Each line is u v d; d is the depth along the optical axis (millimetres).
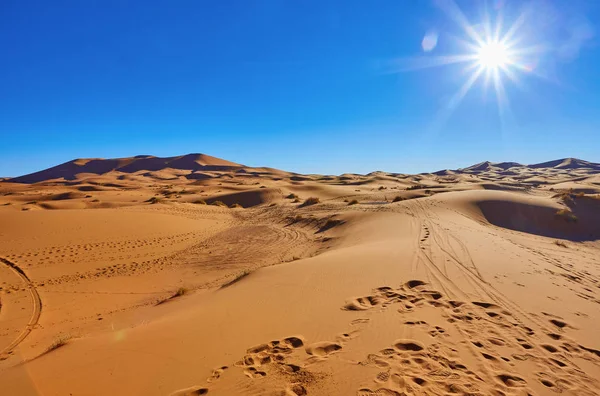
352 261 9984
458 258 10141
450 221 18375
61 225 21828
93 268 15039
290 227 23891
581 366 4535
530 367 4469
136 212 29531
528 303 6758
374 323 5762
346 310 6410
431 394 3807
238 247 19016
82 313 9883
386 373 4215
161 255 17844
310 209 30875
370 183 67688
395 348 4883
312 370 4328
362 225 19422
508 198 24781
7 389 4031
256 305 6934
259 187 62219
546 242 16328
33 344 7371
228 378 4191
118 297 11539
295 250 17078
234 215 34562
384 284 7879
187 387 4008
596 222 21266
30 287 12195
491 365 4484
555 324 5824
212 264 15719
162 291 12109
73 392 3916
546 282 8172
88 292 11891
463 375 4219
